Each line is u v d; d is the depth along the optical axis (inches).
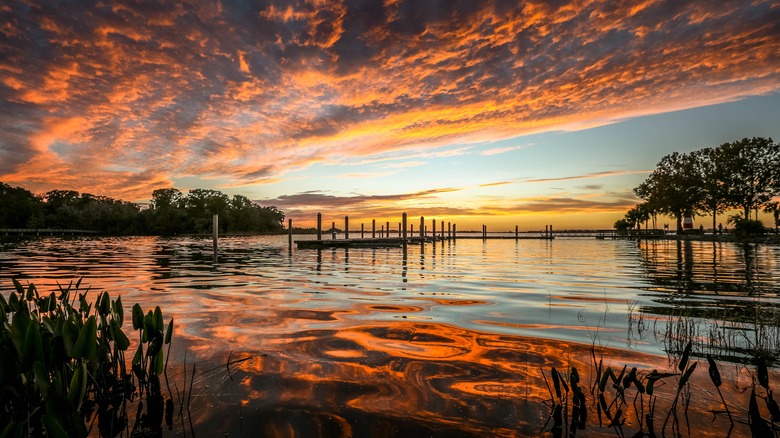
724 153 2166.6
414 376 145.9
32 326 104.2
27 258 759.7
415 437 101.7
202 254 923.4
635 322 234.2
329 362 161.2
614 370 152.8
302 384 137.6
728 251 1002.7
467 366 157.2
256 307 278.7
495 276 486.3
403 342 191.6
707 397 126.5
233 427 107.1
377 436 102.1
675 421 110.3
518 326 225.3
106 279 432.1
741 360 162.6
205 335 202.4
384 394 129.4
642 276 479.2
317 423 109.3
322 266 634.2
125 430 105.7
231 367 154.6
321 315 253.8
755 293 342.3
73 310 159.5
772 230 1748.3
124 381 136.1
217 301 301.3
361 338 198.4
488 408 119.0
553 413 115.4
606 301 307.3
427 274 513.7
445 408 119.2
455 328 220.5
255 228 4872.0
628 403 122.6
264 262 709.9
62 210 3444.9
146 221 3558.1
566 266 632.4
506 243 1833.2
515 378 144.3
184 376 145.0
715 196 2170.3
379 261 749.3
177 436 102.6
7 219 3294.8
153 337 137.3
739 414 114.7
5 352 98.5
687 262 685.9
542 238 2632.9
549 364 160.1
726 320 235.5
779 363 157.6
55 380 108.7
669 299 313.7
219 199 4224.9
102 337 150.0
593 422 110.0
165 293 337.4
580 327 222.8
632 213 3275.1
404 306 286.8
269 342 190.1
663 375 116.3
